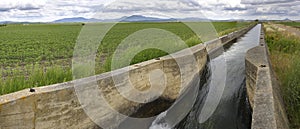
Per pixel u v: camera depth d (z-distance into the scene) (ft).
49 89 19.43
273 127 12.03
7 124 17.12
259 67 26.07
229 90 33.17
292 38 73.20
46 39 115.55
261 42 52.54
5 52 71.05
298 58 32.27
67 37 125.59
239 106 27.89
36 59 57.11
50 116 19.24
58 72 26.16
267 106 14.64
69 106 20.31
